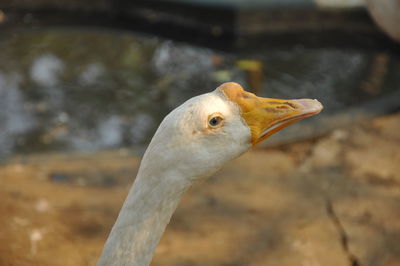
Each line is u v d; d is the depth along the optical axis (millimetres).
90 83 7867
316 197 5367
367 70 8578
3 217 4594
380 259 4586
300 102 2502
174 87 7793
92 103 7289
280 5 9883
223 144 2361
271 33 9930
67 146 6293
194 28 10203
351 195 5398
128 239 2234
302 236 4805
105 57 8867
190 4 10219
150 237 2260
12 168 5488
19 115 6910
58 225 4660
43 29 10008
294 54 9172
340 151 6148
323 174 5742
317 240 4770
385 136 6418
